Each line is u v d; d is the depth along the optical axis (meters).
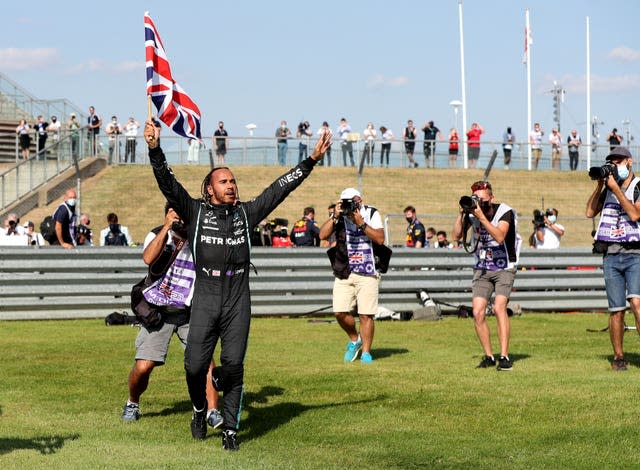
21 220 32.81
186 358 8.05
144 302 8.94
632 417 9.05
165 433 8.65
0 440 8.30
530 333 17.59
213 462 7.47
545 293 22.30
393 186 38.66
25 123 38.94
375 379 11.55
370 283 13.23
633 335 17.16
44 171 34.88
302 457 7.68
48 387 11.09
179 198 7.86
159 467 7.30
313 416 9.34
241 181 37.66
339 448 8.01
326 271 21.06
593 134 57.47
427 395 10.38
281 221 23.95
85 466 7.33
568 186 41.03
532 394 10.37
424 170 40.50
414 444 8.10
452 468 7.30
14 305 19.50
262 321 19.72
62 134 38.88
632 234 12.16
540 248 22.78
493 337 16.91
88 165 36.69
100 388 11.02
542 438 8.28
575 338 16.64
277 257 20.78
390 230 28.36
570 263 22.88
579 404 9.73
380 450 7.91
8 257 19.53
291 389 10.89
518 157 42.53
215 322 7.95
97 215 33.97
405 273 21.25
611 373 12.00
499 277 12.55
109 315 18.86
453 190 39.06
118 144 38.38
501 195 39.50
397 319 20.83
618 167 12.08
